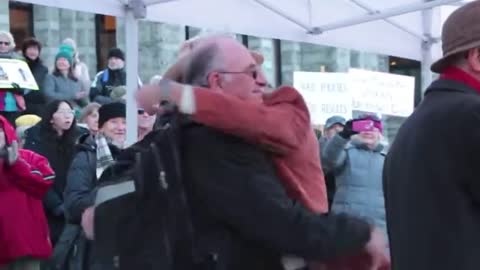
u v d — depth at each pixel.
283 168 3.01
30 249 6.38
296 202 3.02
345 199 7.82
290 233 2.84
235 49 3.12
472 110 3.18
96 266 3.18
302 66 20.22
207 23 7.30
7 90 8.93
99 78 11.65
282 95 3.06
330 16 8.24
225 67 3.08
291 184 3.01
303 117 3.04
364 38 8.70
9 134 6.37
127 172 3.11
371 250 2.93
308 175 3.06
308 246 2.85
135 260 2.98
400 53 9.04
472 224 3.17
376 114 9.02
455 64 3.36
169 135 3.00
